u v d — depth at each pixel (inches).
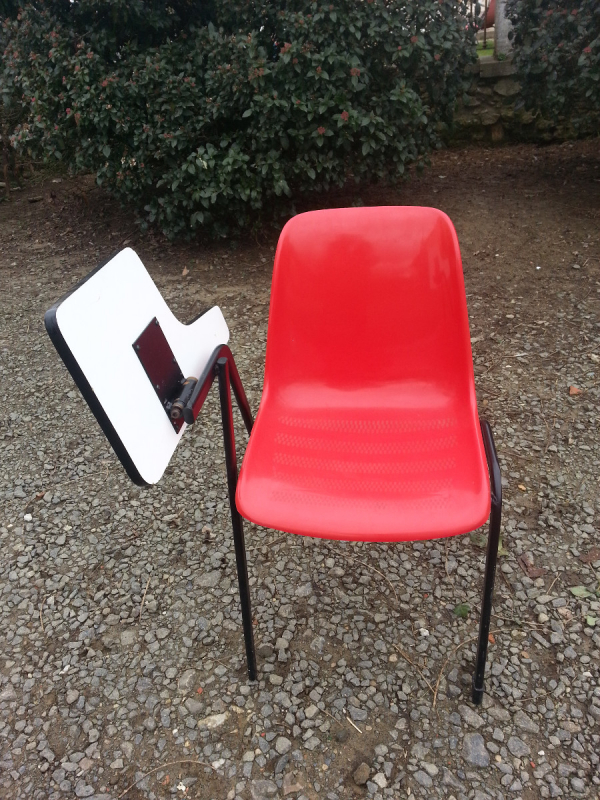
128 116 138.2
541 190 170.4
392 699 59.3
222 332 63.1
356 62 133.3
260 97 129.5
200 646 66.0
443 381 61.6
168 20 144.9
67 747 57.2
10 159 220.2
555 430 92.6
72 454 96.7
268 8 137.3
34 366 121.1
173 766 55.1
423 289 59.8
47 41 139.3
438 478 51.6
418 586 71.1
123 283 47.1
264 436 58.5
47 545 80.0
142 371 46.6
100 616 70.1
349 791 52.2
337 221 59.9
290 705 59.4
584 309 121.1
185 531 80.8
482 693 57.6
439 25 143.8
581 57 131.5
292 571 74.0
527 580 70.3
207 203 140.6
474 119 203.8
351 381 63.4
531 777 52.1
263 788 52.8
